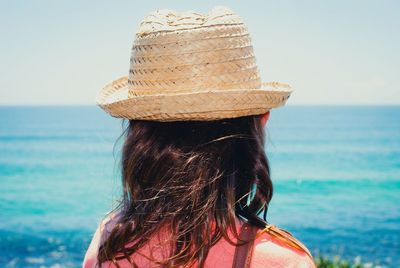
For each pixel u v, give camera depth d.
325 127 135.88
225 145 1.86
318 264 9.66
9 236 24.31
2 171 55.47
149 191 1.86
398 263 19.23
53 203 35.75
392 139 96.88
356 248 22.09
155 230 1.84
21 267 18.20
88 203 35.25
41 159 66.06
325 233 25.61
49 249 21.20
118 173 2.09
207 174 1.82
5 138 104.81
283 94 2.02
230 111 1.86
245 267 1.76
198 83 1.93
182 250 1.79
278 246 1.79
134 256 1.88
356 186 44.03
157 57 1.97
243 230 1.82
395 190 41.72
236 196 1.87
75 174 51.09
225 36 1.94
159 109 1.86
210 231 1.79
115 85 2.56
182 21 2.00
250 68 1.99
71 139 100.69
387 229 26.36
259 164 1.93
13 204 35.81
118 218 1.99
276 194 39.62
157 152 1.87
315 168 56.25
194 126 1.89
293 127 136.25
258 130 1.99
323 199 37.09
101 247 1.96
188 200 1.80
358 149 76.81
